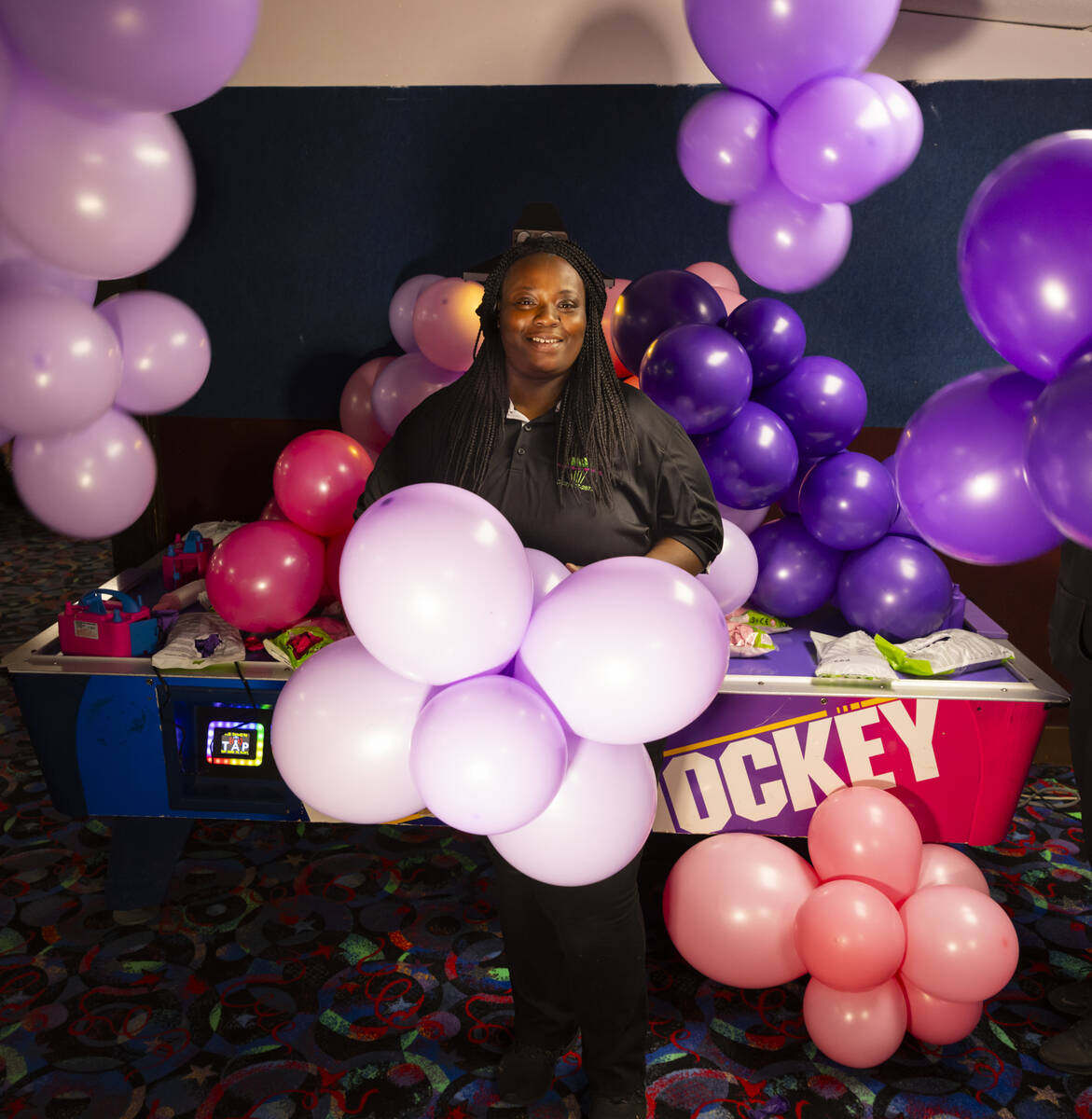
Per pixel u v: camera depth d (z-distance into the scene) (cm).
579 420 147
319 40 262
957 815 195
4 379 140
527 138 267
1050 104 260
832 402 216
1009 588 285
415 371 236
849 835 175
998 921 167
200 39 111
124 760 199
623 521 151
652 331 216
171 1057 179
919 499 109
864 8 184
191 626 207
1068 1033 182
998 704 187
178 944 210
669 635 111
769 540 229
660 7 257
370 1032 187
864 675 191
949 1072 180
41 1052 180
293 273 279
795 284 228
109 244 126
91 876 234
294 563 202
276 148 270
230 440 290
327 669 129
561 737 116
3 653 383
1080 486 89
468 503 112
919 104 261
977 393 106
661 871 226
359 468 214
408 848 249
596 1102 166
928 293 274
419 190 272
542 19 259
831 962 162
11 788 274
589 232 274
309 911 222
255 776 199
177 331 177
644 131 265
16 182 120
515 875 153
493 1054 182
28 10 106
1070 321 93
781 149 199
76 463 167
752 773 194
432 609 106
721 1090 175
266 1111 168
